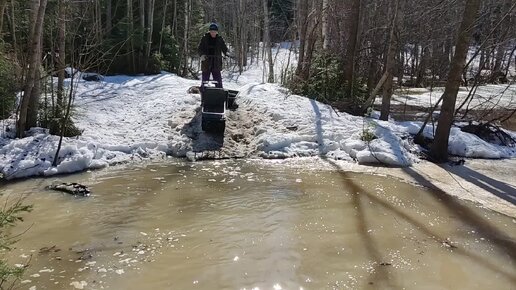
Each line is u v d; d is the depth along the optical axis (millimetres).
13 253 4496
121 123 9508
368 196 6355
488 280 4215
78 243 4758
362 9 13219
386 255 4621
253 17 35875
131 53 17844
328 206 5926
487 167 8086
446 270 4367
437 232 5234
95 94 11695
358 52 13125
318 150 8555
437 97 16594
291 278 4121
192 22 26719
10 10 12320
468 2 7676
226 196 6215
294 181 6934
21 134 7750
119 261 4395
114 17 19625
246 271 4230
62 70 8609
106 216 5465
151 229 5129
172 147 8398
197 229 5141
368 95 12742
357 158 8086
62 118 8219
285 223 5348
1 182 6566
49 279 4051
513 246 4934
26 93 7664
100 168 7430
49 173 6945
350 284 4043
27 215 5426
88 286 3955
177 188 6512
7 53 9219
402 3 10055
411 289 4000
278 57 35250
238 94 10992
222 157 8172
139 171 7309
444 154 8398
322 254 4598
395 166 7906
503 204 6203
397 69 18922
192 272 4211
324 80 11617
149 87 12820
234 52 35375
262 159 8172
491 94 17438
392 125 9695
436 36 19000
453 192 6641
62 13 9148
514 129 11875
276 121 9508
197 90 11430
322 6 13180
